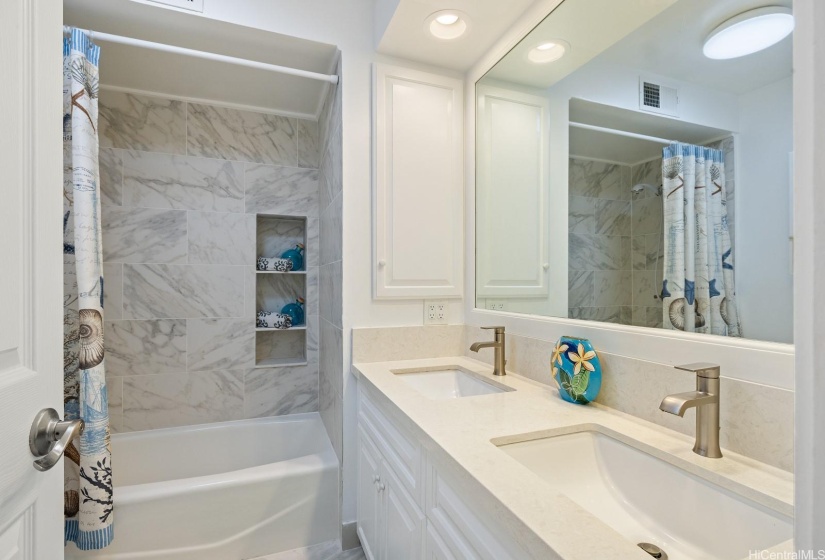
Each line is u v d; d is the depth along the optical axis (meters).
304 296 2.52
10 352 0.55
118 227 2.09
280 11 1.61
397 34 1.57
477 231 1.77
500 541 0.65
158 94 2.15
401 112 1.73
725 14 0.81
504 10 1.42
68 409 1.47
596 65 1.16
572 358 1.08
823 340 0.27
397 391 1.25
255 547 1.63
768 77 0.74
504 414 1.02
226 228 2.29
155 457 2.05
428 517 0.94
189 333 2.22
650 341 0.95
